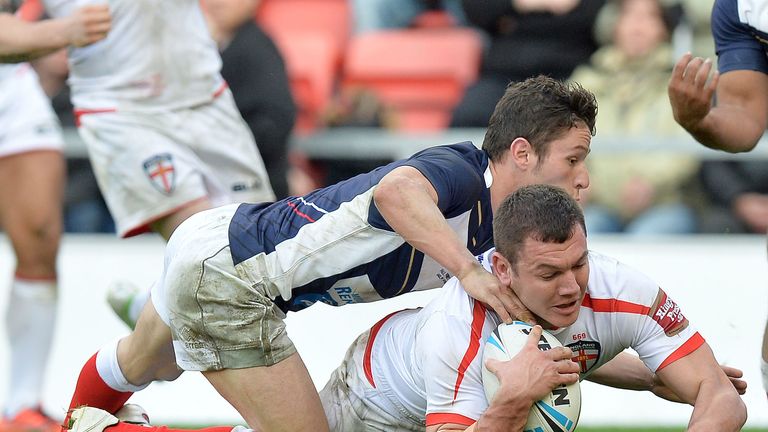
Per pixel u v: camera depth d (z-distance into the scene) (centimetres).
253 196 2183
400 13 3847
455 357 1392
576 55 3139
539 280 1345
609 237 2886
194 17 2122
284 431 1549
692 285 2667
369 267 1501
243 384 1545
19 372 2284
